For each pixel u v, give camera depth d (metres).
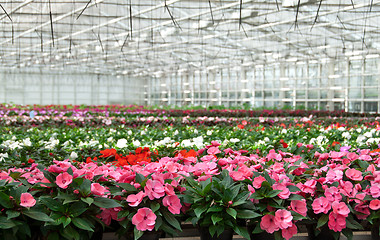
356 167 3.28
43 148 4.61
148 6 15.49
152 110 23.45
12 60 33.44
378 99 26.20
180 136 6.45
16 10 14.96
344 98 28.06
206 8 15.41
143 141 5.75
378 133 6.50
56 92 40.91
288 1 11.88
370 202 2.42
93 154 4.43
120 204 2.19
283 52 25.33
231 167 2.78
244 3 13.98
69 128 8.95
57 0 14.02
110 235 2.66
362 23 17.91
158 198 2.24
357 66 27.23
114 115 19.89
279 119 12.64
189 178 2.47
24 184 2.48
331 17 16.89
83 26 19.88
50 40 23.80
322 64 29.44
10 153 4.36
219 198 2.30
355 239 2.74
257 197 2.27
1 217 1.92
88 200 2.07
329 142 5.84
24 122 11.34
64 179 2.15
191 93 39.25
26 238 2.16
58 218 2.04
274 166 2.78
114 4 15.19
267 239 2.50
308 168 3.00
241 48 26.31
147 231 2.41
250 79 34.16
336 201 2.31
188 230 2.91
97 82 42.38
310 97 30.20
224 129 8.27
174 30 16.86
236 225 2.28
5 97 39.16
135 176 2.36
